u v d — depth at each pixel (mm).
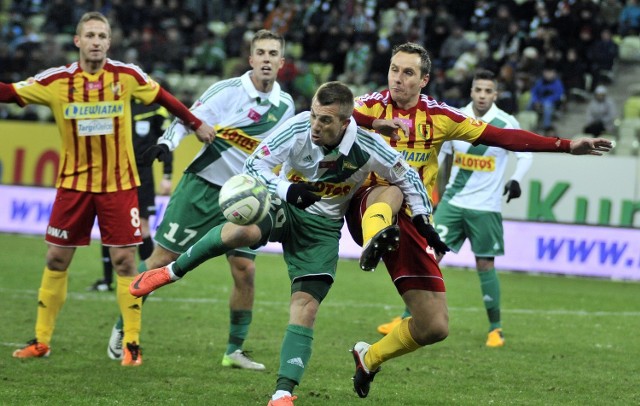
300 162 15102
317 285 15125
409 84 15766
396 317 26906
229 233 14891
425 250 15766
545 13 52656
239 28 57469
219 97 19781
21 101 18375
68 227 18922
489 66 49812
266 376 18391
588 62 52188
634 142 46406
